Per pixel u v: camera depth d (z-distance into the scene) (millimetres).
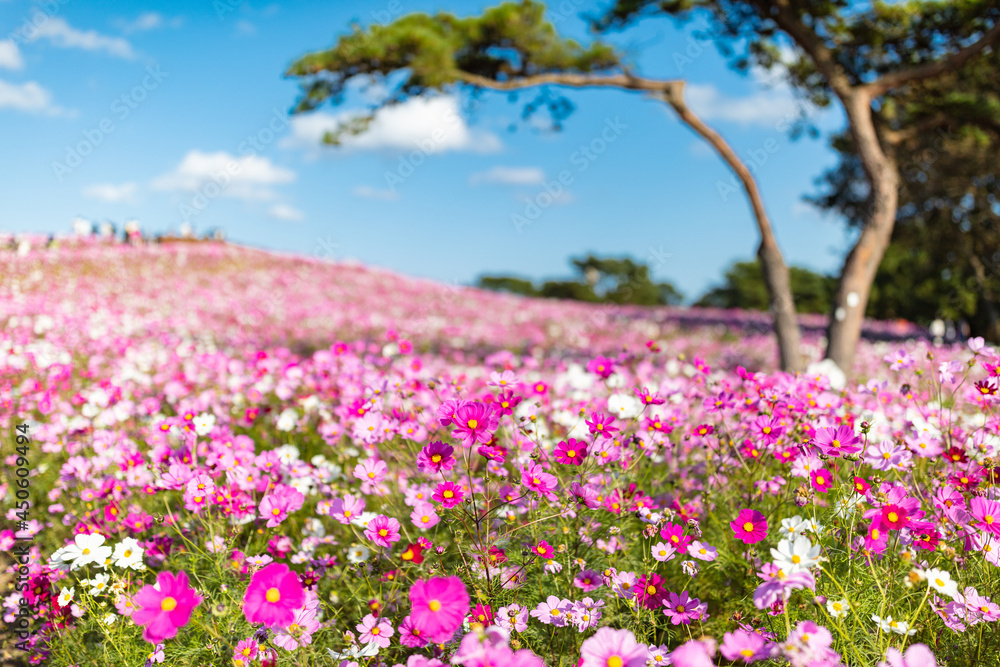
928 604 1941
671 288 41094
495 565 2119
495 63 8562
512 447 2814
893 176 7828
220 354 5016
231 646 1939
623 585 2129
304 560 2504
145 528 2744
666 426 2756
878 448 2342
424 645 1971
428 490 2451
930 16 8133
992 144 11984
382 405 3260
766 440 2617
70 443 3750
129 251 18766
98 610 2195
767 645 1550
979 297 15438
